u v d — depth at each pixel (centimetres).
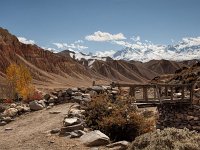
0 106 2567
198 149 1084
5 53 18562
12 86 5453
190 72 4606
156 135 1188
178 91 3969
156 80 5594
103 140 1455
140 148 1188
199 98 3028
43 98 2792
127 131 1606
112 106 1802
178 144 1098
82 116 1847
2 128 2039
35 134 1723
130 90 2612
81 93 2550
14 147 1514
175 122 2914
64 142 1506
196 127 2839
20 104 2653
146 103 2617
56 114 2166
